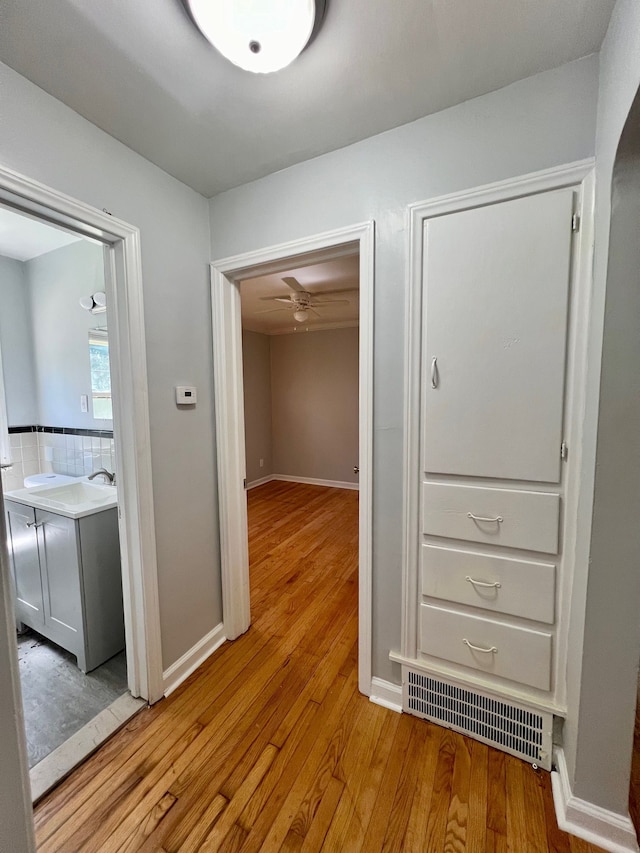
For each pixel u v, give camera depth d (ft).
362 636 5.31
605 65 3.33
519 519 4.21
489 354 4.20
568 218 3.75
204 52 3.45
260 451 18.78
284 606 7.76
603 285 3.29
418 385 4.58
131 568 5.24
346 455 18.01
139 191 4.94
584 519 3.66
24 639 6.86
